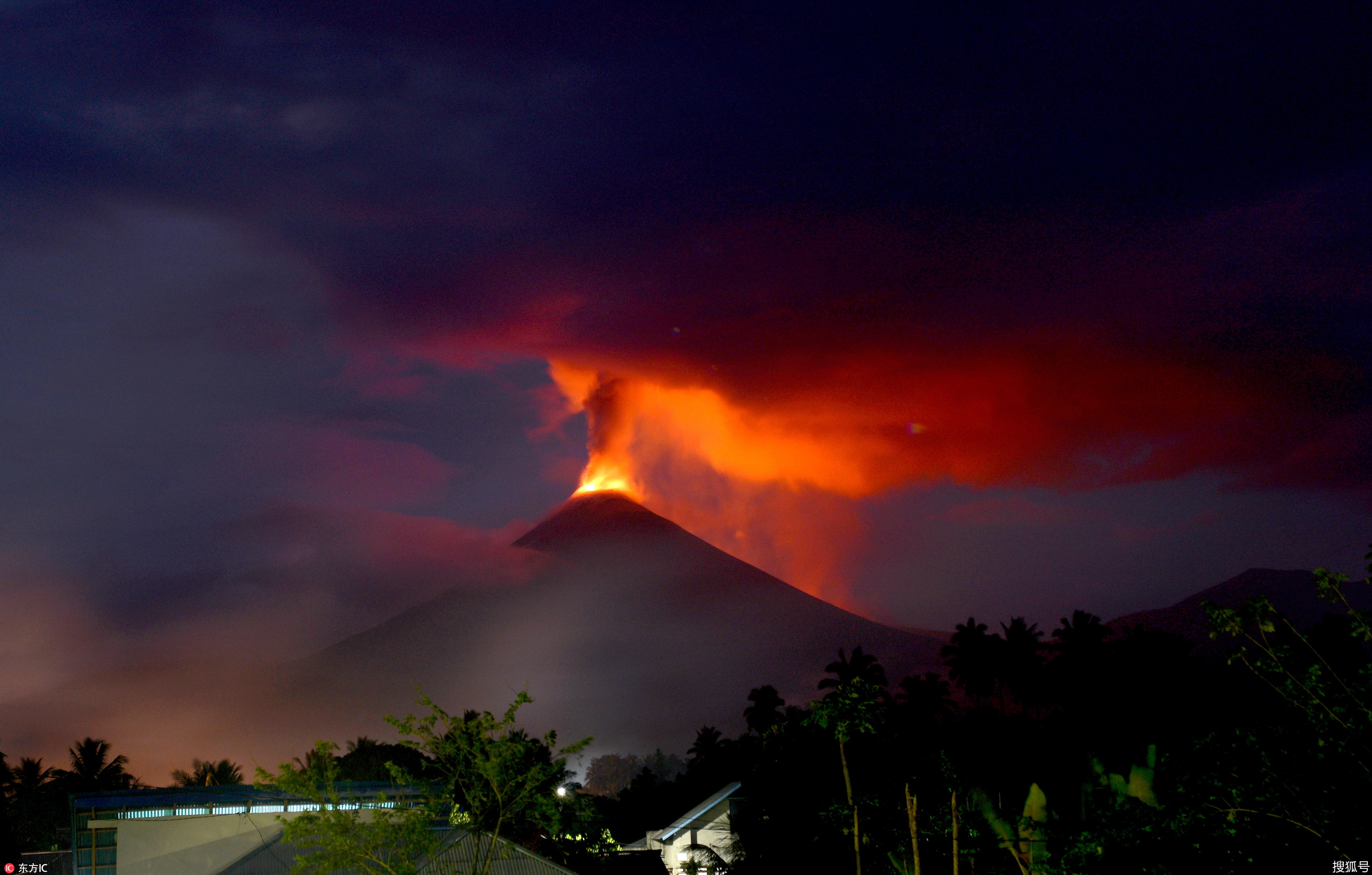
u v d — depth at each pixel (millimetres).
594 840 48625
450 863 26797
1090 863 18359
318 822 24453
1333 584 16172
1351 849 15562
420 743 25359
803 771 37781
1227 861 16750
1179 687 80500
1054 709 101312
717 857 52406
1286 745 16844
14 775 78938
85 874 30344
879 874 27984
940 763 26078
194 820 30797
